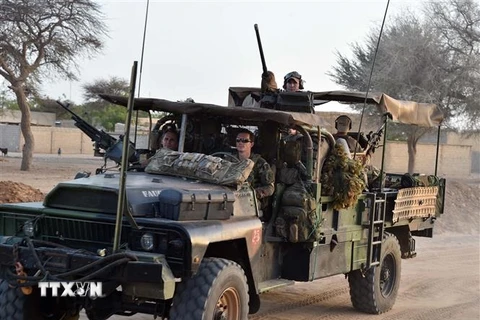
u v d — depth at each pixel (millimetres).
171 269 6027
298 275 8086
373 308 9750
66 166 34625
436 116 11000
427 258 15070
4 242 6402
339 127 9836
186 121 7762
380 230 9727
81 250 6105
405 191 10273
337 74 34625
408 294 11367
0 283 6770
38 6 31406
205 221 6363
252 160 7520
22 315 6613
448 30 32281
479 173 49312
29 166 30500
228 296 6598
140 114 9852
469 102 31844
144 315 8734
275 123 7945
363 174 9023
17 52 31016
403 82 31688
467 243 17828
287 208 7820
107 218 6215
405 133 32781
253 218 7051
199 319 6121
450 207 21656
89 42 33250
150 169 7258
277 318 9266
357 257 9250
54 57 32750
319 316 9531
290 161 7996
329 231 8461
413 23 32406
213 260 6492
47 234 6527
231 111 7484
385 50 32094
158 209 6289
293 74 9391
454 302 10938
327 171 8445
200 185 6812
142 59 7918
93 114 65625
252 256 6941
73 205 6469
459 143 49812
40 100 39312
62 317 7148
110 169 8008
